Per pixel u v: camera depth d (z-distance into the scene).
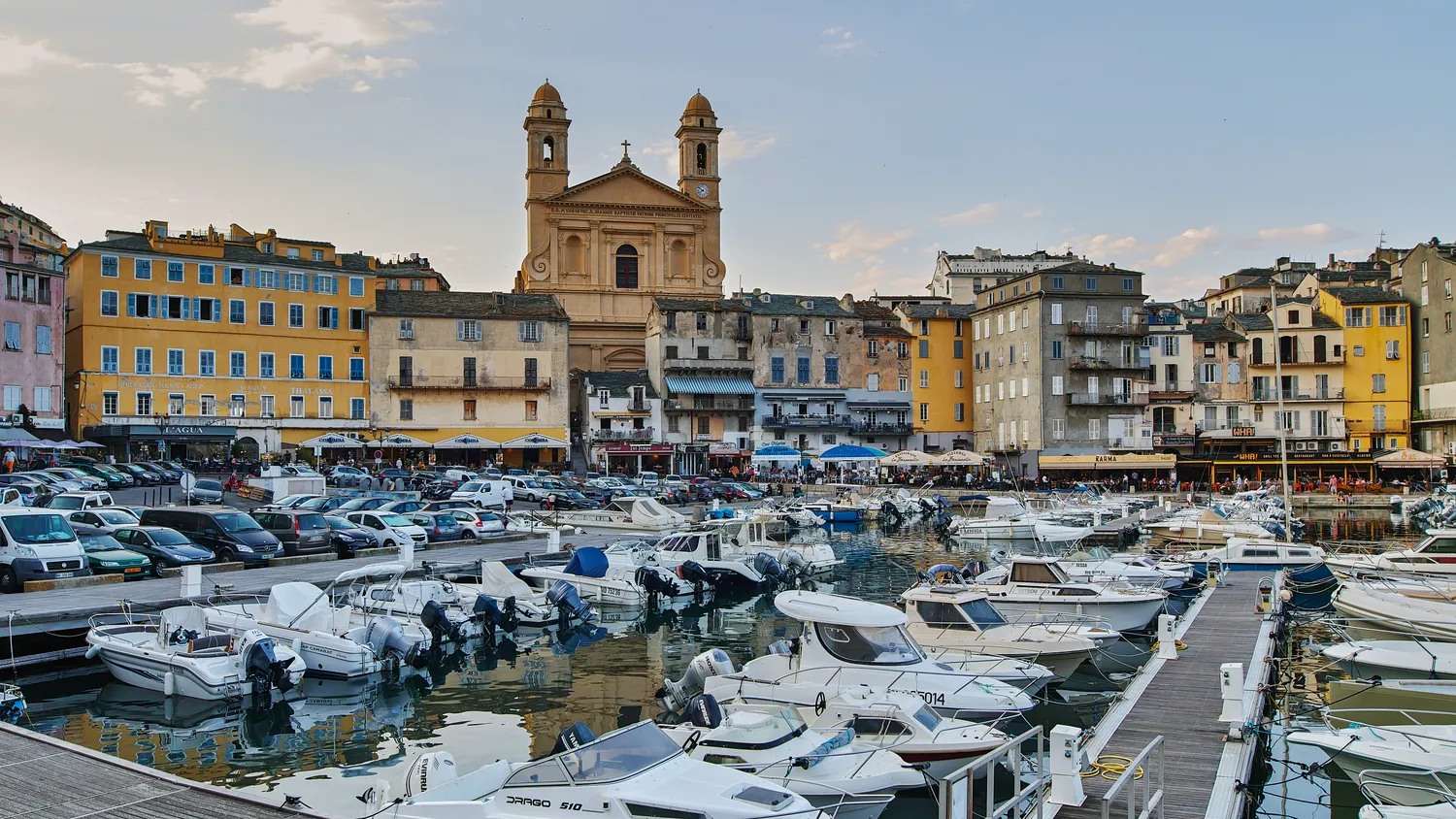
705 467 105.69
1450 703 23.81
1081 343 102.31
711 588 46.31
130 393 88.06
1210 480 101.69
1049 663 28.95
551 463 101.38
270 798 16.77
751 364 108.31
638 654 33.22
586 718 25.72
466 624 34.75
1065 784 17.62
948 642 29.70
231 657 26.36
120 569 36.62
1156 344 106.25
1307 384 106.62
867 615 24.69
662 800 15.20
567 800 15.54
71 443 72.94
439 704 26.84
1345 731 21.08
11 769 17.73
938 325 114.38
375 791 17.12
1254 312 120.94
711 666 24.62
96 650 28.05
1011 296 107.31
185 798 16.50
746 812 14.95
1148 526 66.56
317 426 95.44
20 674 28.20
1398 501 83.69
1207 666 27.64
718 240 122.25
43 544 34.97
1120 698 24.56
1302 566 45.72
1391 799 19.41
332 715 25.64
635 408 104.56
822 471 105.25
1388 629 31.72
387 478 75.44
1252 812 19.58
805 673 24.53
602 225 119.12
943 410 113.94
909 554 60.59
